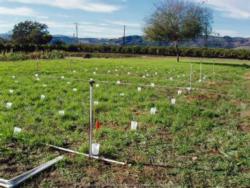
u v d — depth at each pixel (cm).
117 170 612
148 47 5828
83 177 582
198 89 1625
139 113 1047
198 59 5034
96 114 1011
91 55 4828
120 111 1061
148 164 642
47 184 554
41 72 2086
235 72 2819
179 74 2386
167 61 4150
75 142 756
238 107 1198
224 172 615
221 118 1028
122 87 1543
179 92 1441
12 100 1151
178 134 834
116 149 710
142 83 1762
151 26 4775
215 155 700
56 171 601
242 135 848
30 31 7850
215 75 2444
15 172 596
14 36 7869
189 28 4628
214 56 5584
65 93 1329
